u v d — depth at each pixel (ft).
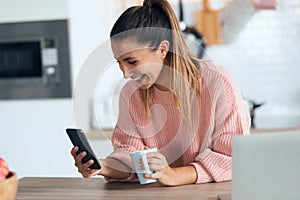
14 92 10.46
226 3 11.95
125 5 12.11
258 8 11.84
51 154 10.36
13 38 10.29
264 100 12.03
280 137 3.92
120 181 5.44
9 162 10.50
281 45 11.91
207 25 11.96
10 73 10.44
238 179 4.01
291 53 11.89
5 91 10.48
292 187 3.93
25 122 10.39
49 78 10.28
